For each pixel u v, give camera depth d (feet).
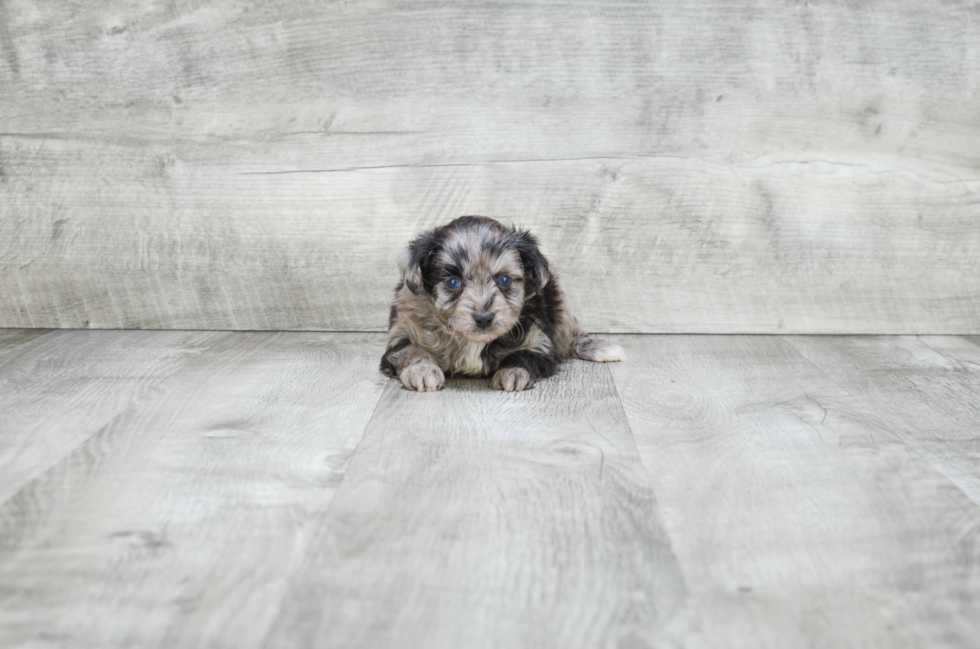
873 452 1.76
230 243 2.90
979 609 1.20
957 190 2.86
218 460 1.70
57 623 1.15
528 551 1.35
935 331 2.93
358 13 2.77
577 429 1.90
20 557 1.33
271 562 1.32
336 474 1.64
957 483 1.61
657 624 1.16
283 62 2.81
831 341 2.83
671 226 2.87
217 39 2.80
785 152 2.85
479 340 2.27
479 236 2.35
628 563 1.32
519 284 2.37
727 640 1.13
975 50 2.80
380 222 2.89
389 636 1.13
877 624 1.17
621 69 2.80
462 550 1.35
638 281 2.90
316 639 1.12
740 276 2.90
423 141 2.85
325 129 2.85
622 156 2.85
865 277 2.90
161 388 2.19
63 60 2.82
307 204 2.88
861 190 2.86
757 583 1.27
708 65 2.80
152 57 2.82
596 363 2.54
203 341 2.77
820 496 1.55
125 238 2.91
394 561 1.32
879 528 1.43
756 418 1.98
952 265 2.89
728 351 2.68
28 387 2.20
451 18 2.77
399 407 2.06
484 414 2.01
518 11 2.77
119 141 2.86
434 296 2.34
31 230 2.90
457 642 1.12
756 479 1.62
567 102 2.82
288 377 2.32
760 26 2.79
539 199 2.86
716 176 2.85
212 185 2.88
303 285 2.92
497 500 1.52
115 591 1.24
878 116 2.84
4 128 2.86
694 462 1.70
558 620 1.17
